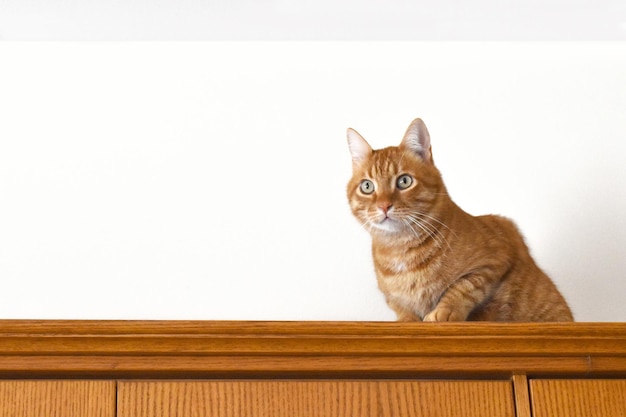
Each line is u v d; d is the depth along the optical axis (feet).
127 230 6.50
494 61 7.00
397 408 4.13
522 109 6.89
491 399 4.17
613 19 6.82
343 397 4.13
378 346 4.18
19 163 6.60
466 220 5.53
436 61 7.00
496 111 6.89
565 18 6.81
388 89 6.93
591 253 6.59
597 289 6.52
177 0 6.54
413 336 4.17
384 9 6.68
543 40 7.07
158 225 6.53
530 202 6.70
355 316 6.39
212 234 6.53
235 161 6.71
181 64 6.92
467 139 6.82
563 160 6.79
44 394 4.05
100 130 6.72
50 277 6.35
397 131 6.83
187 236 6.51
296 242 6.54
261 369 4.18
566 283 6.53
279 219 6.59
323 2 6.59
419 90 6.93
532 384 4.22
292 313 6.39
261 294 6.42
